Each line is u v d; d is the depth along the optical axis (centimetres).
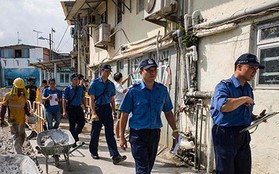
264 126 408
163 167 543
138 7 914
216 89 323
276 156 389
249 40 433
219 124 321
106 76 576
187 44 570
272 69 403
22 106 610
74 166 548
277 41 393
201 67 552
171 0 619
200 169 532
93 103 568
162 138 715
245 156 330
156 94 372
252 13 418
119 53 1105
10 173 382
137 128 368
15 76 4316
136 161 368
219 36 499
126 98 373
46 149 467
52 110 777
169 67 686
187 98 581
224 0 489
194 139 561
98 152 657
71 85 707
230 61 472
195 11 558
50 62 2100
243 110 315
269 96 401
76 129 713
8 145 764
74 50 2038
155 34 782
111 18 1216
